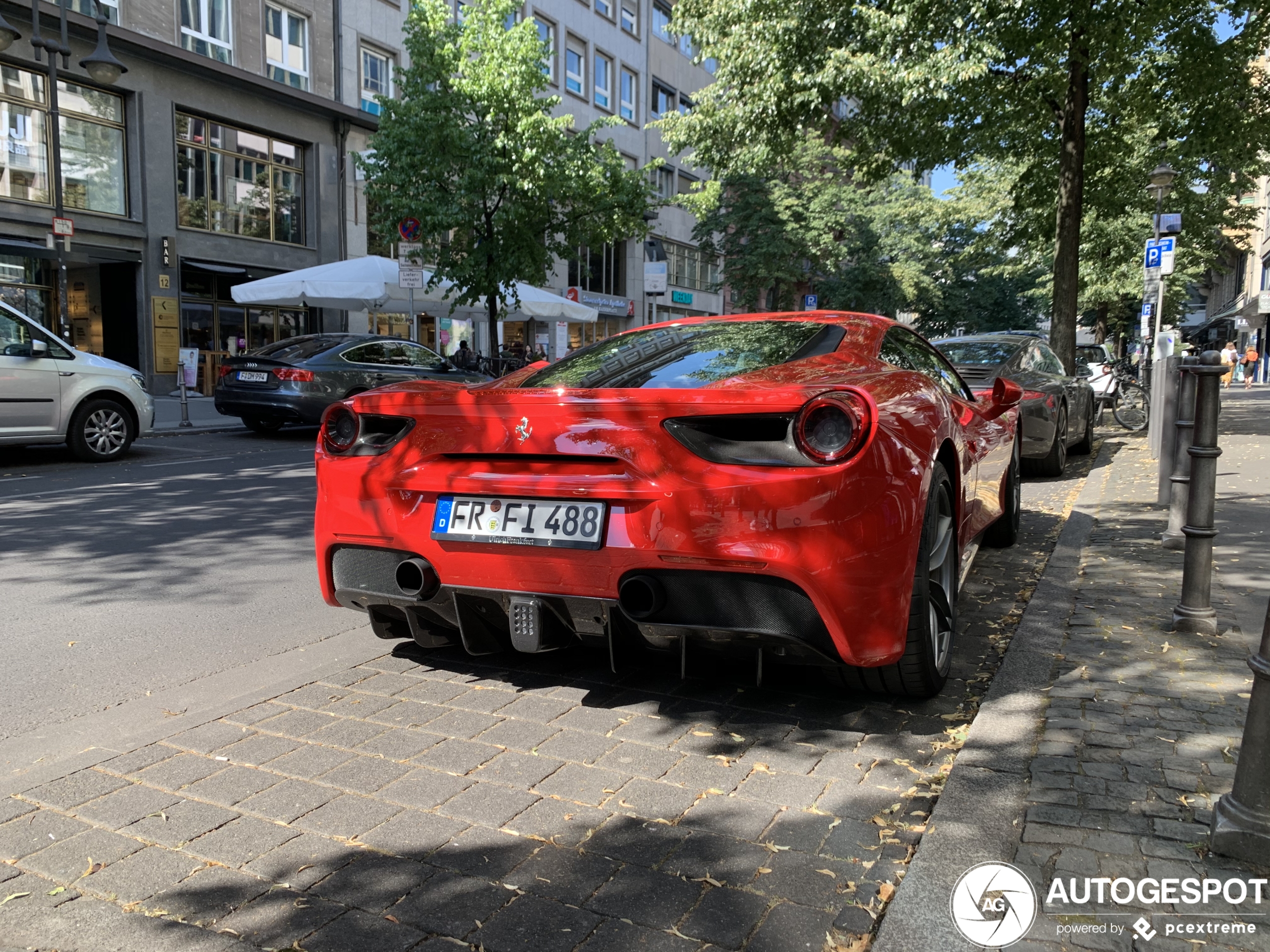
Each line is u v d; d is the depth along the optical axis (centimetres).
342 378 1270
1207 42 1358
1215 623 364
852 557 257
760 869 213
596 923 194
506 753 276
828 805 243
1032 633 368
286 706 316
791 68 1345
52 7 1808
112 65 1447
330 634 404
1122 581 449
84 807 245
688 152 4225
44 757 280
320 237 2461
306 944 188
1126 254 2900
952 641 338
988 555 543
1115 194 1622
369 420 320
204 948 187
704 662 354
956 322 4981
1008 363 852
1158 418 814
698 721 299
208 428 1398
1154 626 375
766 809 241
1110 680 315
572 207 1873
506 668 352
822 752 275
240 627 414
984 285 4819
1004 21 1261
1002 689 310
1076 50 1291
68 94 1914
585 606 282
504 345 3120
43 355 941
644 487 267
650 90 3966
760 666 278
